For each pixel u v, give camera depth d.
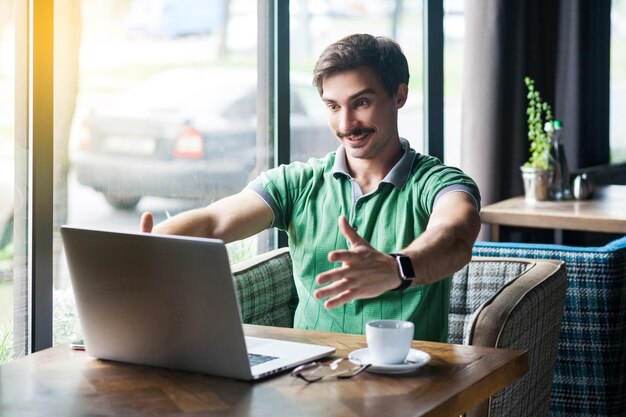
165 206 3.19
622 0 6.17
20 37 2.66
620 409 3.37
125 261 1.86
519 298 2.53
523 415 2.61
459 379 1.78
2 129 2.63
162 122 3.15
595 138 6.05
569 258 3.27
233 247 3.50
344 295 1.85
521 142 5.04
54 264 2.80
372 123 2.45
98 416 1.62
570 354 3.33
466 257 2.11
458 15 4.76
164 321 1.85
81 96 2.86
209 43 3.32
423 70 4.54
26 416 1.62
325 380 1.79
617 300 3.26
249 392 1.72
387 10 4.28
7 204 2.66
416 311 2.44
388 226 2.50
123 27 2.99
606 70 6.09
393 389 1.73
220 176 3.41
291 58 3.69
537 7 5.31
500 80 4.68
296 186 2.61
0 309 2.67
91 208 2.92
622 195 4.85
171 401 1.69
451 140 4.82
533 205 4.52
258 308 2.89
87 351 1.99
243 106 3.48
